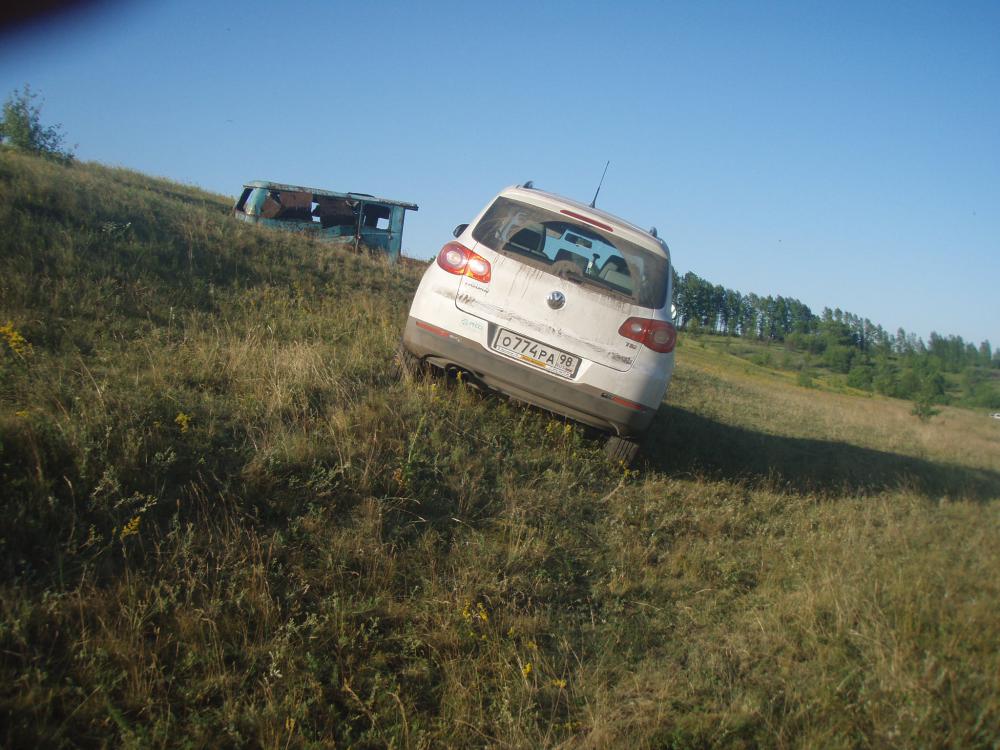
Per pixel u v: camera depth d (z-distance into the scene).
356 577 3.34
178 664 2.61
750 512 5.49
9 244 6.60
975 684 3.18
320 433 4.49
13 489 3.15
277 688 2.61
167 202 11.06
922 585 4.18
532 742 2.62
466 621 3.17
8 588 2.70
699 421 9.20
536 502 4.55
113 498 3.31
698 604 3.88
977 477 9.73
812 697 3.05
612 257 5.45
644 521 4.79
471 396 5.84
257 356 5.57
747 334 138.00
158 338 5.68
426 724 2.62
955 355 136.12
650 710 2.87
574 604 3.67
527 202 5.55
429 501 4.16
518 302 5.19
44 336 5.12
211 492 3.61
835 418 16.00
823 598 3.85
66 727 2.26
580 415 5.30
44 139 17.19
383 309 9.00
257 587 3.04
